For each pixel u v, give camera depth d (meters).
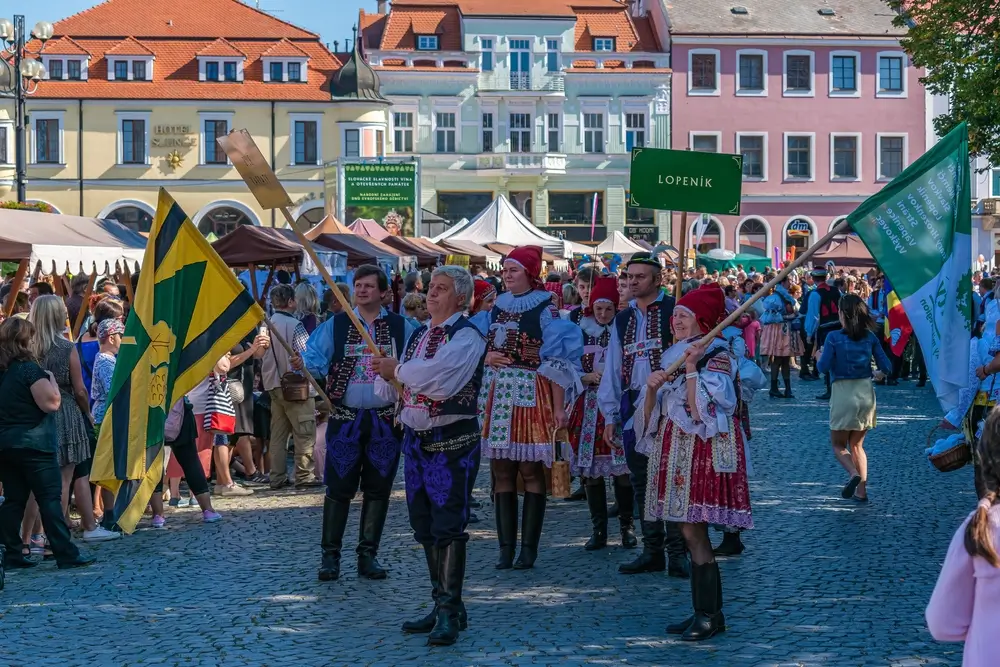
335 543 7.94
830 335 10.58
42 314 9.12
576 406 8.88
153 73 51.66
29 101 50.62
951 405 6.89
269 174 7.37
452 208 54.06
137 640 6.52
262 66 52.19
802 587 7.48
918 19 27.55
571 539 9.17
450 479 6.53
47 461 8.41
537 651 6.17
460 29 54.25
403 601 7.32
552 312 8.21
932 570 7.91
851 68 55.78
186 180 51.50
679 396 6.49
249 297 8.22
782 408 18.83
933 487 11.27
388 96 53.53
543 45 54.03
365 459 7.91
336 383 7.85
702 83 55.03
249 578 8.00
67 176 51.03
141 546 9.14
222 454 11.61
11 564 8.45
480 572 8.08
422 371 6.44
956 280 6.97
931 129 56.06
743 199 55.34
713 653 6.09
